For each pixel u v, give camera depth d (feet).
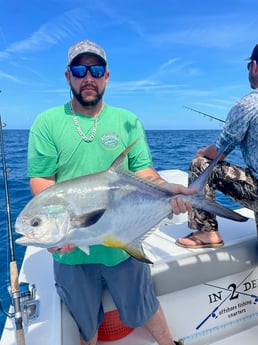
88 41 5.32
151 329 6.19
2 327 9.32
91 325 5.74
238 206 17.52
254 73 6.68
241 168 6.96
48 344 5.10
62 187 4.82
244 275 7.55
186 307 7.00
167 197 5.20
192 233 7.51
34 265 7.38
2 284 10.97
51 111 5.48
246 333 7.59
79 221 4.76
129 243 4.99
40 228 4.69
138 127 5.82
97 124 5.41
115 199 4.92
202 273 6.91
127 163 5.77
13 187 23.26
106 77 5.48
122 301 5.79
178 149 51.11
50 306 5.98
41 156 5.37
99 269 5.63
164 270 6.61
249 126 6.45
